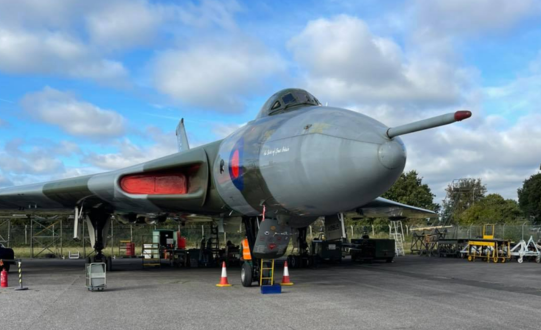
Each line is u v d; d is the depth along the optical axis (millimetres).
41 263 20359
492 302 8273
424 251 25859
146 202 12734
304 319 6617
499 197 56438
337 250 19188
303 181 8555
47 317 6793
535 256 20172
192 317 6766
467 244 22500
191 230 42094
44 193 14375
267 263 10352
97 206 15141
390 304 7949
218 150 12148
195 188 12633
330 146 8109
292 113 10203
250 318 6691
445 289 10086
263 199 9828
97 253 15703
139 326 6184
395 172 7676
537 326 6246
